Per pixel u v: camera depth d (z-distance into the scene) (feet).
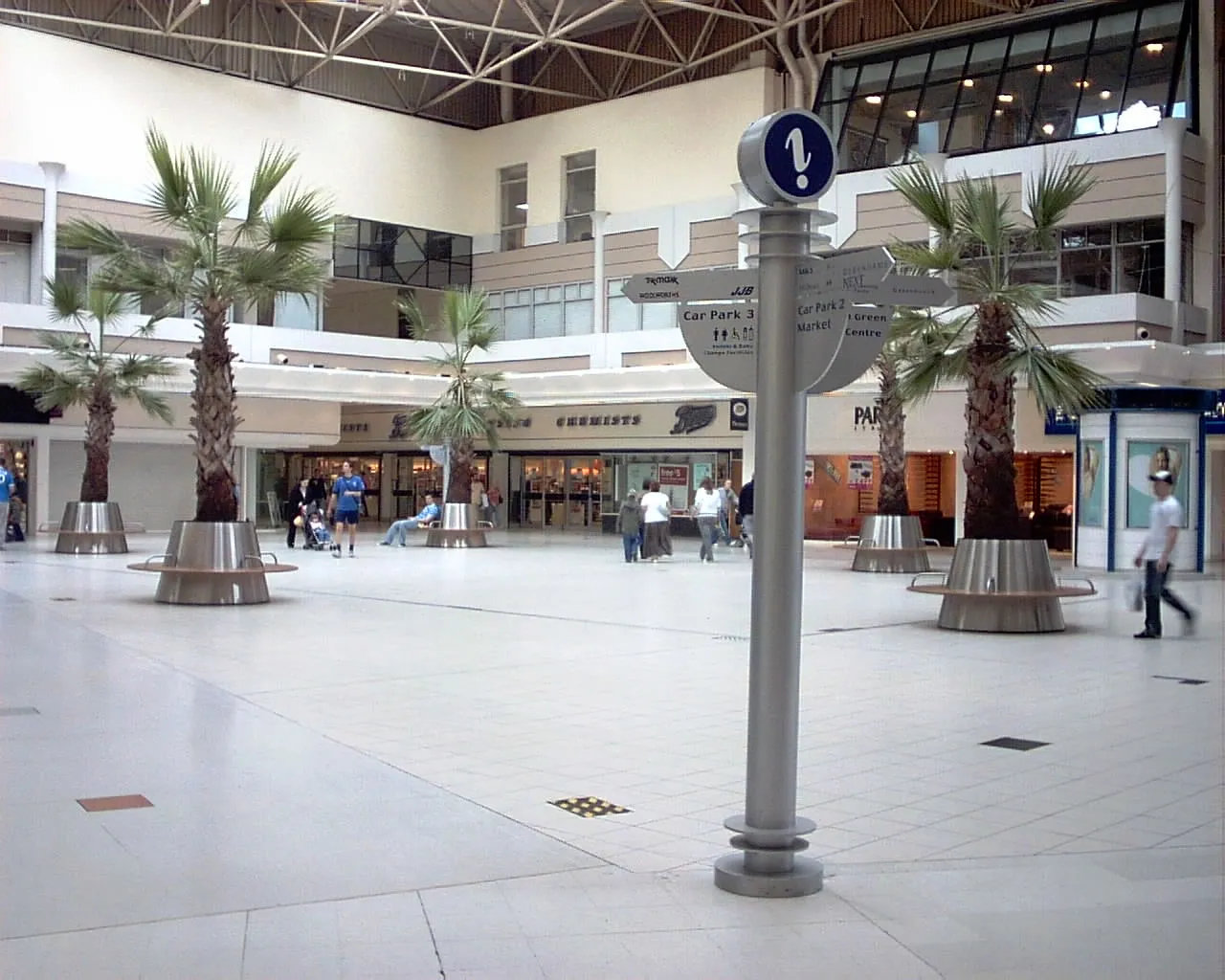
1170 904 16.74
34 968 13.98
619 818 21.21
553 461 139.03
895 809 22.06
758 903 16.60
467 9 122.52
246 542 56.24
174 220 55.67
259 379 111.45
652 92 121.19
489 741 27.66
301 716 30.27
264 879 17.46
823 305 16.46
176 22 106.93
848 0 100.73
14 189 102.32
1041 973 14.29
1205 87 93.30
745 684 35.58
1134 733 28.89
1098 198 92.12
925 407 101.65
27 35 104.32
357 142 124.77
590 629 48.57
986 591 47.98
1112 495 78.28
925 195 49.67
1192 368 85.87
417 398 121.08
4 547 92.99
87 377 90.33
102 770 23.99
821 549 103.19
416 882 17.40
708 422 121.39
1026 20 103.60
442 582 69.46
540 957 14.56
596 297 123.44
